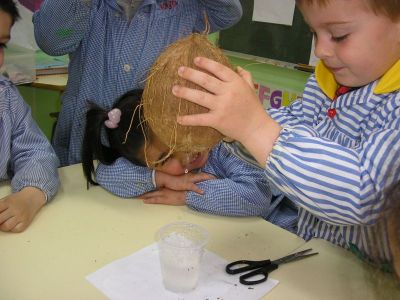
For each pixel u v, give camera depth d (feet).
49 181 3.22
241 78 2.01
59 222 2.90
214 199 3.11
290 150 2.05
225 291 2.28
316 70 2.90
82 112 4.23
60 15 3.96
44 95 7.43
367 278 2.27
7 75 5.90
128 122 3.29
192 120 1.96
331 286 2.37
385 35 2.03
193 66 2.05
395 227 1.39
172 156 3.16
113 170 3.38
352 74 2.24
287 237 2.87
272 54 5.93
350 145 2.50
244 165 3.42
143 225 2.92
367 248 2.44
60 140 4.76
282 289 2.33
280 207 3.68
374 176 1.96
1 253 2.52
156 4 4.05
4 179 3.59
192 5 4.22
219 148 3.63
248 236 2.86
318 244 2.78
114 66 4.12
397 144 1.99
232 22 4.40
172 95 2.05
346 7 1.94
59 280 2.30
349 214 2.04
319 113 2.88
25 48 6.25
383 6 1.93
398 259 1.42
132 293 2.23
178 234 2.56
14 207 2.85
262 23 5.90
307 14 2.12
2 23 3.60
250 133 2.05
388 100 2.30
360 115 2.44
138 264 2.46
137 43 4.06
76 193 3.35
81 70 4.33
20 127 3.63
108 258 2.52
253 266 2.46
